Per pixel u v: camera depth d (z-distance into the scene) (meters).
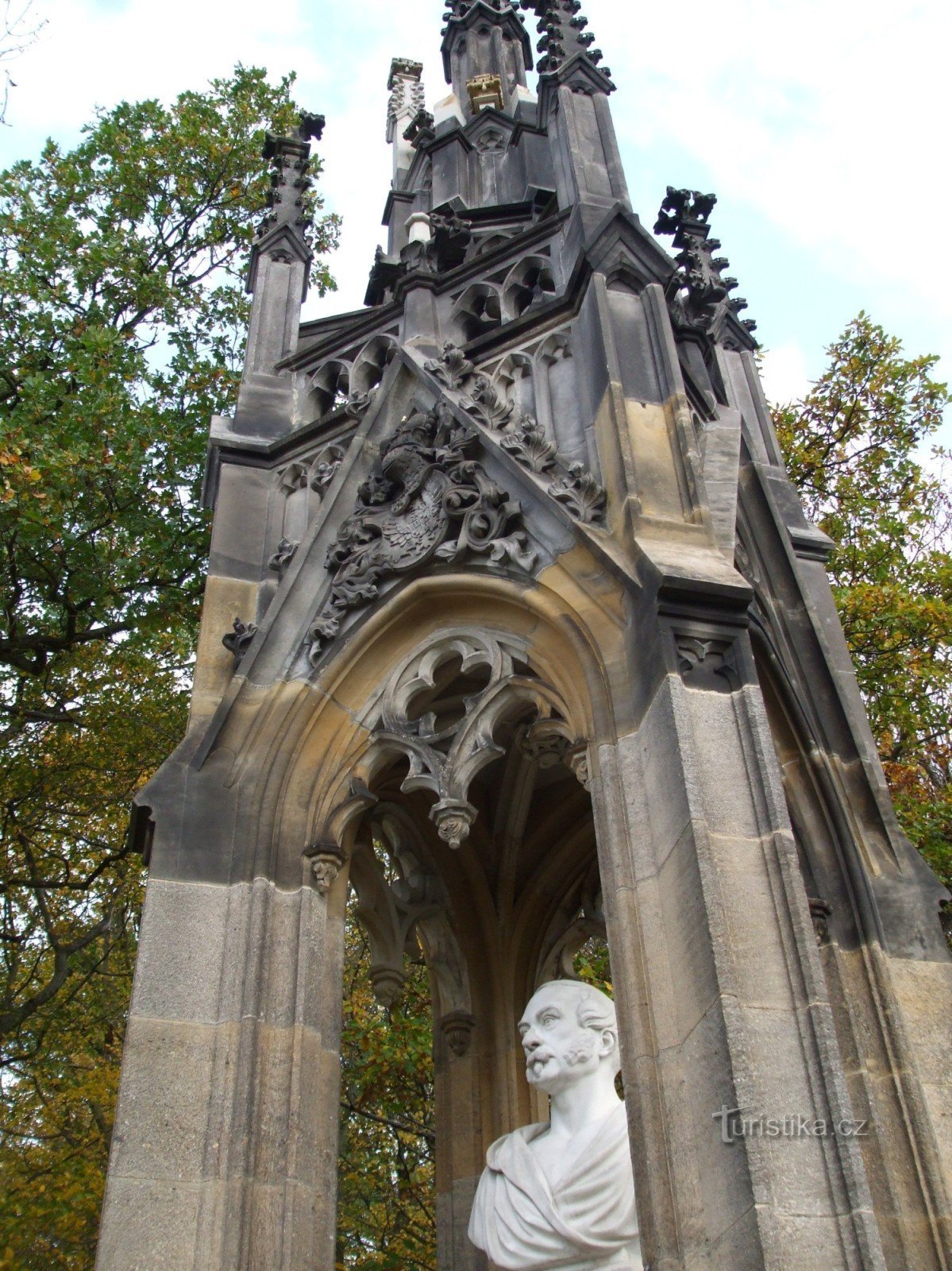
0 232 18.61
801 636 10.53
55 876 19.53
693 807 7.20
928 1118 8.23
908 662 17.83
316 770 9.45
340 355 12.55
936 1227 7.78
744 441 11.44
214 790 9.27
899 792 17.27
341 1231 21.38
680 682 7.79
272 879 8.89
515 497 9.67
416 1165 22.09
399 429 10.64
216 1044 8.12
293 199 14.57
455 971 11.22
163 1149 7.65
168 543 16.77
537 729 8.87
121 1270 7.19
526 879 11.78
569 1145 7.77
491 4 19.23
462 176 16.39
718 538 9.01
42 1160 20.50
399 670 9.67
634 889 7.47
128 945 20.91
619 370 9.93
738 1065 6.27
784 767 9.65
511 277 11.96
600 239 10.99
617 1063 8.19
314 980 8.59
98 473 15.67
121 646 17.89
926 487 20.69
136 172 21.11
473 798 11.78
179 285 21.28
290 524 11.33
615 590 8.74
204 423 17.58
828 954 8.98
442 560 9.70
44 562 16.36
